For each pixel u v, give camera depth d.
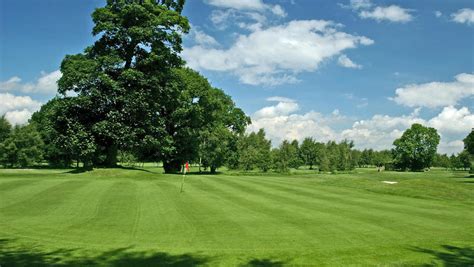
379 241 10.98
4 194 19.75
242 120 71.88
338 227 12.82
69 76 37.03
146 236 11.24
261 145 74.38
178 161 56.03
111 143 40.69
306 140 108.38
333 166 83.00
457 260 9.17
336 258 9.17
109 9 39.53
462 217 15.37
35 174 34.88
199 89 52.56
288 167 73.00
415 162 108.00
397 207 18.03
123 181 27.67
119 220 13.53
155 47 39.53
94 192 20.88
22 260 8.71
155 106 40.25
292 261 8.89
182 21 40.72
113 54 38.72
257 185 27.48
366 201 20.12
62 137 38.56
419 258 9.27
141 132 38.72
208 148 61.78
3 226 12.43
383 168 106.94
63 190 21.45
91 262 8.60
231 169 75.06
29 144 78.25
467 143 74.81
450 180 52.44
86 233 11.55
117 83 37.31
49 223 12.94
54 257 8.97
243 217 14.33
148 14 38.97
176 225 12.77
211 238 11.08
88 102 36.66
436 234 12.06
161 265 8.45
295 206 17.44
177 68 45.84
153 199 18.67
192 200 18.59
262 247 10.16
